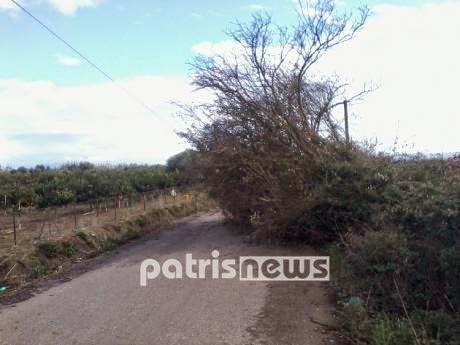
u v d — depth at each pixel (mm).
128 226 16406
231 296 7949
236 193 14289
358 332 5996
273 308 7293
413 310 6734
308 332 6332
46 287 8992
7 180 23062
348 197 10664
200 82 14055
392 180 10312
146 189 29578
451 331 5844
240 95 13477
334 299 7676
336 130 13492
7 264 9805
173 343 5934
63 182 23594
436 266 7086
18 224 15430
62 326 6582
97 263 11344
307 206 11148
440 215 7203
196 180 16062
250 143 13375
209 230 16734
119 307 7406
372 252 7508
